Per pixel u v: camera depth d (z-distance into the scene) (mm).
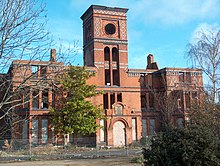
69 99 46781
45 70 11109
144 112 59656
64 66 12562
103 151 43062
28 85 10859
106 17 60281
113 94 59094
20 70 11078
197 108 23703
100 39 59219
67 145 47312
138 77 60812
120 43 60469
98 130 53812
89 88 48250
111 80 58938
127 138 55781
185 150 12562
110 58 59688
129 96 59250
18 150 42188
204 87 28891
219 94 26922
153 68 66750
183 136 13211
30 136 45000
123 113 56562
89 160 31094
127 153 36344
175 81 59812
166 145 13383
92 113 48094
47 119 51156
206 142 12680
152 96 61156
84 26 64188
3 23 10125
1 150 40906
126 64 60250
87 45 62062
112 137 54656
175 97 57406
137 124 58031
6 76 10977
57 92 14289
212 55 29969
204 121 19125
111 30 61344
